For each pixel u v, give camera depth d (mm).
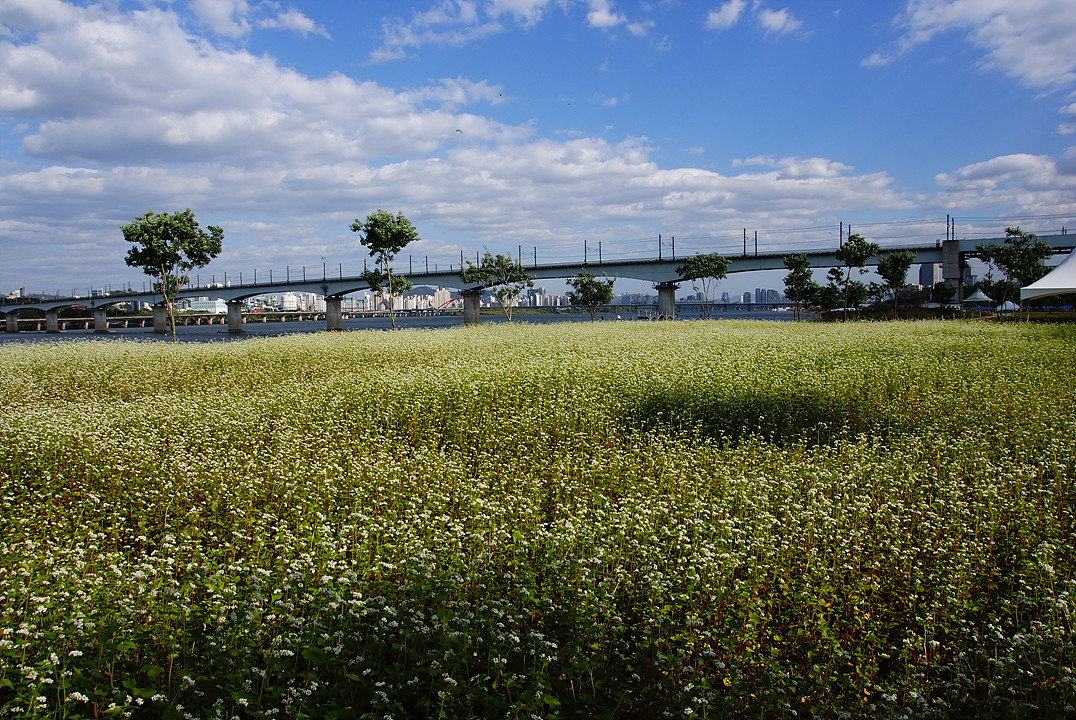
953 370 15617
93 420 11656
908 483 8141
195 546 6410
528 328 36188
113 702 3797
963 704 4395
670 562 5879
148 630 4613
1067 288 33125
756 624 5020
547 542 6199
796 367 16859
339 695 4117
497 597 5398
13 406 13883
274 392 14828
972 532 6754
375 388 14414
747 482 8086
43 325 119938
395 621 4672
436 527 6887
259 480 8469
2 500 8047
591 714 4172
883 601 5852
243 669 4031
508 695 4289
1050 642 4828
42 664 3850
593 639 4871
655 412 12680
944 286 67000
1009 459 9008
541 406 12891
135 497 8094
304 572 5664
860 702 4453
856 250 50812
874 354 18797
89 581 5348
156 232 30141
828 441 11031
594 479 8812
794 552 6344
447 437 11555
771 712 4320
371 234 36938
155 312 92688
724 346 21672
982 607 5570
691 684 4215
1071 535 6688
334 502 8086
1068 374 14875
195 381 17750
